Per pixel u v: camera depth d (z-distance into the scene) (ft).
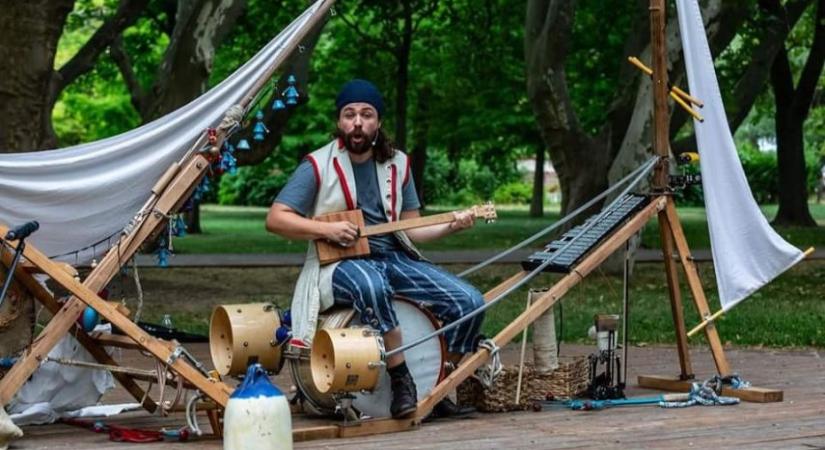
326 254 22.26
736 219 25.68
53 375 22.89
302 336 22.09
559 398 24.95
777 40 75.72
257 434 17.28
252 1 80.74
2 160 21.11
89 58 53.36
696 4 26.00
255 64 22.25
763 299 51.39
